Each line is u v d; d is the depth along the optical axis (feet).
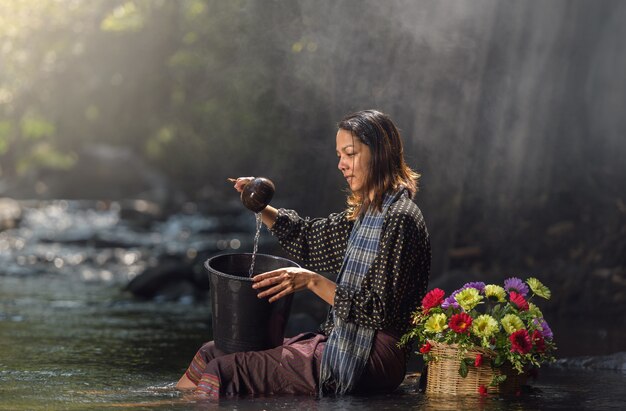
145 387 15.29
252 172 63.57
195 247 54.39
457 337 14.20
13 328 23.94
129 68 75.56
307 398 13.87
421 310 14.67
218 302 14.57
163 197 89.10
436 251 37.06
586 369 18.15
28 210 77.66
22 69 73.26
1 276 40.78
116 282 39.17
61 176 97.14
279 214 15.66
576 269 32.50
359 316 14.16
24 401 13.80
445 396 14.24
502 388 14.48
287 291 14.16
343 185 46.06
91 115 95.30
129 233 63.46
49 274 42.14
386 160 14.47
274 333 14.61
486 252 35.99
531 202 36.86
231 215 77.71
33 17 67.36
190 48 60.29
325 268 15.52
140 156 100.94
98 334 23.11
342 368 14.20
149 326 25.02
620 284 30.86
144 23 64.23
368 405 13.34
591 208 36.06
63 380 16.08
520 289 15.02
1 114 94.53
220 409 13.01
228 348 14.62
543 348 14.40
